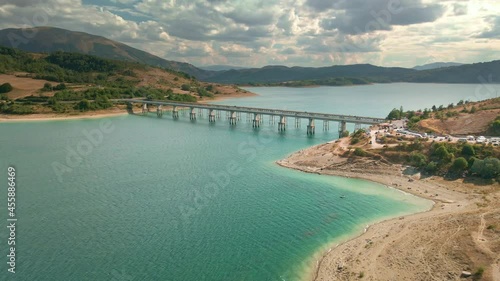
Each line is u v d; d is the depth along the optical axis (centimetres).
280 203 8750
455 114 14988
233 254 6406
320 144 14575
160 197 9181
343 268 5797
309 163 11969
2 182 10238
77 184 10169
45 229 7350
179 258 6294
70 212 8200
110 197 9162
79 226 7494
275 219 7831
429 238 6475
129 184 10200
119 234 7156
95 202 8819
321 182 10306
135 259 6272
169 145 15750
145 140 16912
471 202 8225
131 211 8281
